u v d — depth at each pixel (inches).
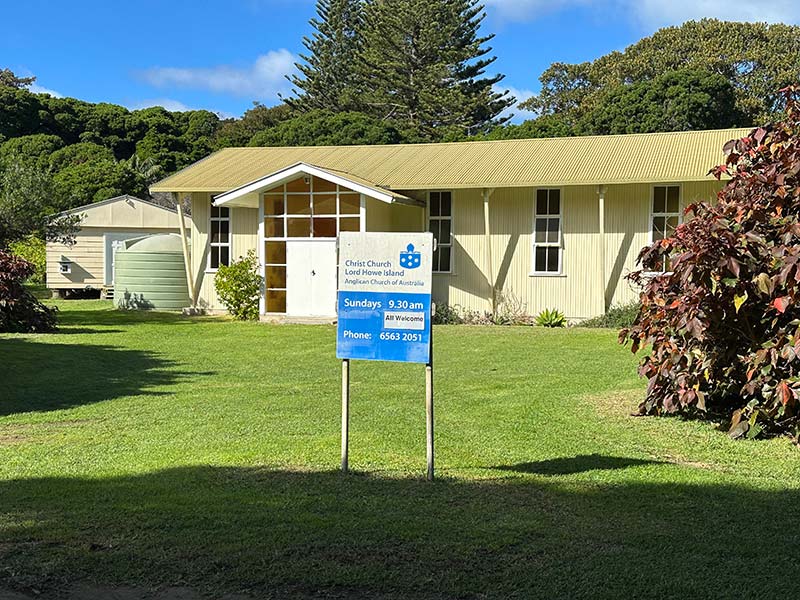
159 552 181.8
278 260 821.2
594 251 796.0
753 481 244.7
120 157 2461.9
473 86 2156.7
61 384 438.0
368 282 241.0
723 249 294.5
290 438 303.0
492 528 197.8
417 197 842.2
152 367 504.1
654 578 167.6
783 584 165.3
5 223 815.1
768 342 298.7
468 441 298.2
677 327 317.1
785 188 314.2
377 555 180.4
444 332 709.3
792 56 1875.0
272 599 161.0
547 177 774.5
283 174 779.4
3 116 2342.5
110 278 1264.8
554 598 159.3
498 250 824.9
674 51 2017.7
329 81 2337.6
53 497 225.8
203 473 251.8
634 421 335.0
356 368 496.1
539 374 462.6
